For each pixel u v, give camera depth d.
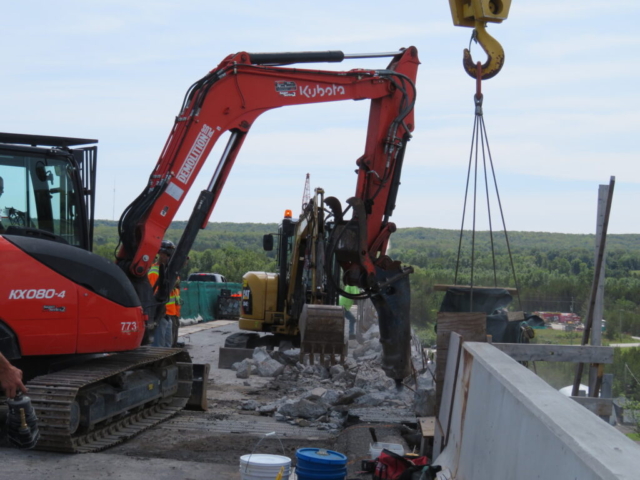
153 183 8.58
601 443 2.65
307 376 12.91
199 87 8.72
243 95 8.88
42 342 6.96
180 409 9.42
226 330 23.95
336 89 9.30
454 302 8.78
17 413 3.85
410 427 8.29
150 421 8.59
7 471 6.11
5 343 6.77
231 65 8.77
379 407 9.30
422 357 11.85
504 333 8.51
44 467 6.30
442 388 6.63
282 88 9.08
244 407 9.95
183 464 6.63
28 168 7.58
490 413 4.34
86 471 6.23
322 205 13.89
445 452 5.94
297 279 15.41
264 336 16.33
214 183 9.02
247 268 69.75
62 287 7.09
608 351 6.54
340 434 7.95
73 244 7.87
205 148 8.73
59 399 6.65
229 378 13.00
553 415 3.12
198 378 9.88
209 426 8.62
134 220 8.38
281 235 16.00
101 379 7.30
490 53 7.73
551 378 11.33
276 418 9.12
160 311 9.02
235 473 6.42
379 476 5.61
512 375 4.13
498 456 3.96
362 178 9.45
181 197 8.62
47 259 7.05
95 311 7.27
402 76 9.42
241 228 177.25
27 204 7.56
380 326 9.52
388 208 9.55
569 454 2.71
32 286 6.93
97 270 7.35
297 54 9.20
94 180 8.18
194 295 27.92
